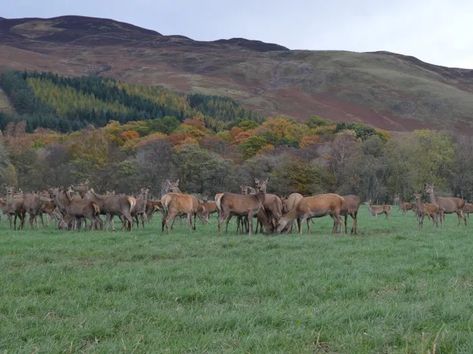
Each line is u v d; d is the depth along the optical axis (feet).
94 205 78.74
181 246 52.70
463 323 24.08
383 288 32.81
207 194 248.73
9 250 49.67
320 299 30.04
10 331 23.22
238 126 407.44
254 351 20.93
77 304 28.45
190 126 386.73
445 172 276.21
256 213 70.33
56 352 20.72
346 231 73.72
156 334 23.00
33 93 550.77
